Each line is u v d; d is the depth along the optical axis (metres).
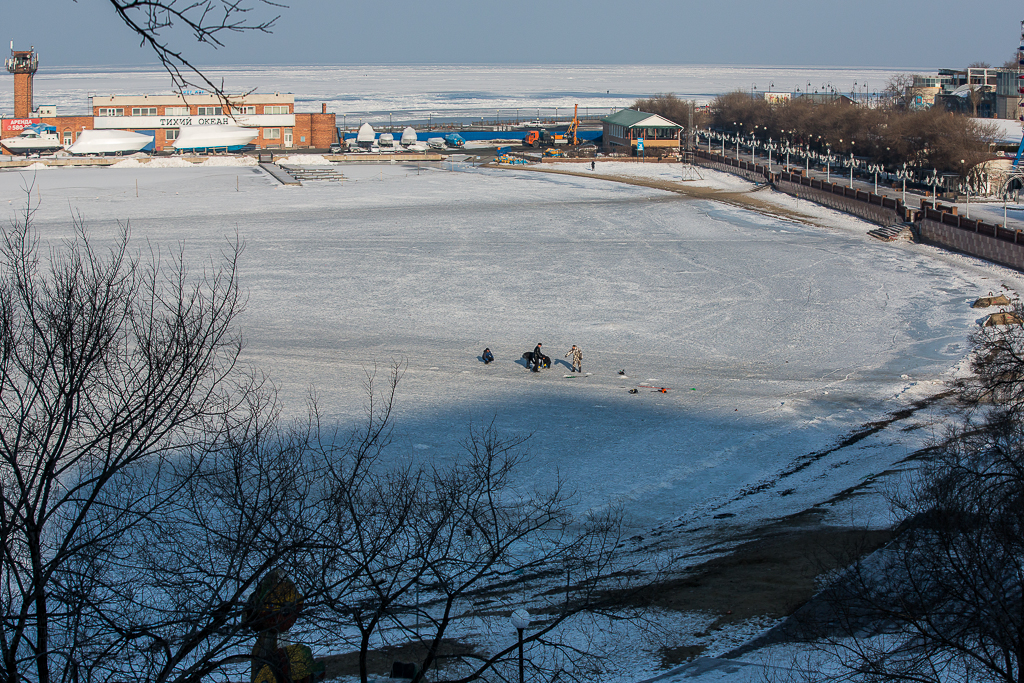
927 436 43.50
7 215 110.38
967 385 50.69
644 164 181.25
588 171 170.62
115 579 17.16
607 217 116.25
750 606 25.66
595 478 38.50
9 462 14.15
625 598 24.94
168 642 13.05
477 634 24.02
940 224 99.44
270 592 13.28
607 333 64.75
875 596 21.25
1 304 15.08
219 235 99.50
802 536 31.22
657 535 32.41
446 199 131.50
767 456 41.59
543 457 40.84
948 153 142.12
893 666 19.42
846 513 33.47
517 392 51.19
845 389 52.31
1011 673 17.17
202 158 180.75
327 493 22.00
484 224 109.88
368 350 59.50
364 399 48.78
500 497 35.38
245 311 68.31
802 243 99.44
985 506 21.00
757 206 126.19
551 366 56.81
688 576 28.27
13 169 171.00
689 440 43.69
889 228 104.25
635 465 40.22
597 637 24.08
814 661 21.14
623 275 83.06
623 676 21.55
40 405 21.77
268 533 15.06
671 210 122.38
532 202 129.12
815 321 67.81
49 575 13.05
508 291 76.88
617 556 30.23
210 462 21.14
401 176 161.75
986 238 91.06
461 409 47.66
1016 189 138.75
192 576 16.62
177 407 15.78
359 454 20.42
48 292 16.56
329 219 111.81
